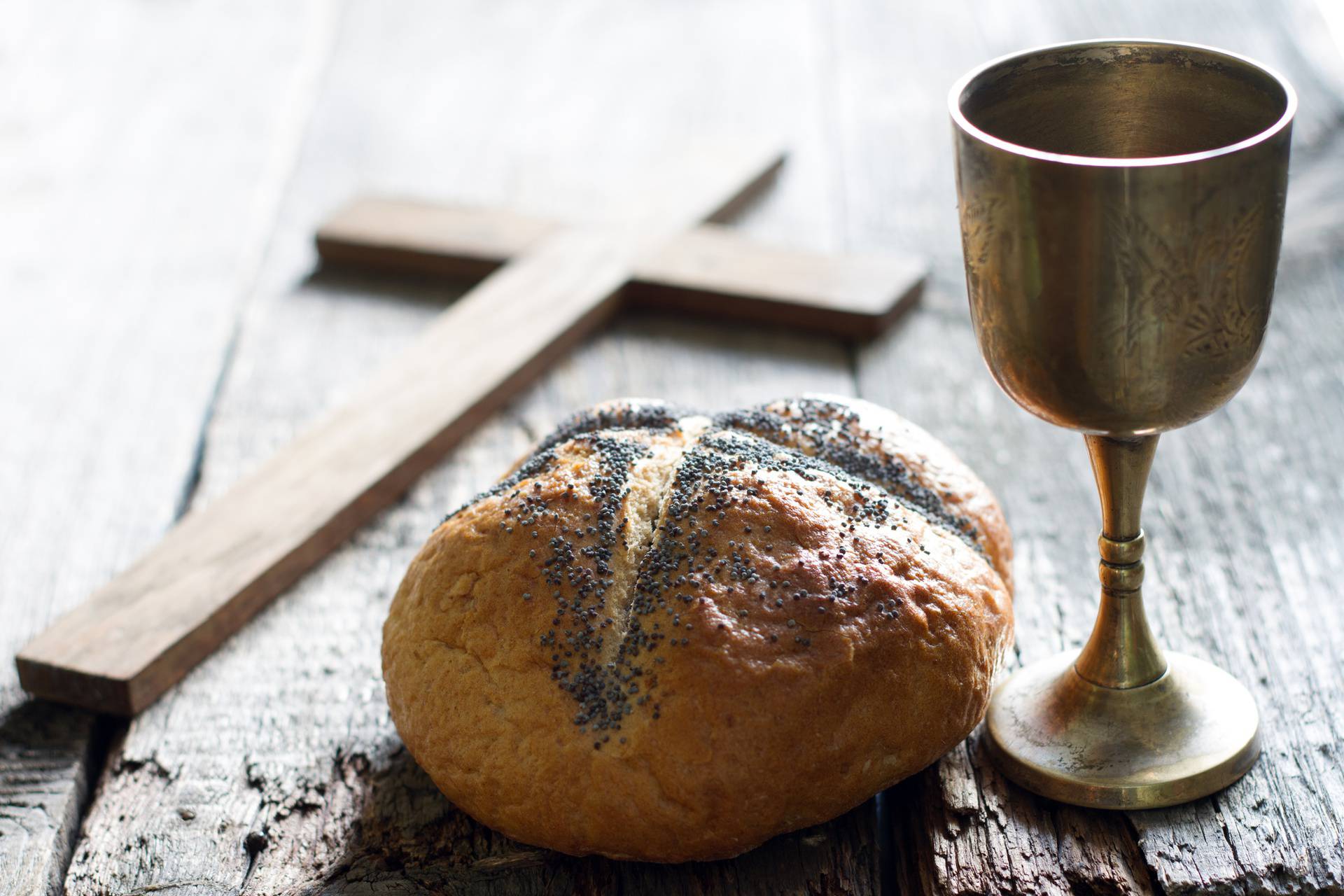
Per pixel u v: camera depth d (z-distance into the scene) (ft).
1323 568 2.17
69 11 4.12
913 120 3.27
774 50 3.69
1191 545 2.22
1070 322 1.80
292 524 2.28
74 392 2.59
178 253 2.91
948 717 1.88
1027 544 2.24
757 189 3.04
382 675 2.10
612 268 2.73
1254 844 1.88
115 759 2.05
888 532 1.90
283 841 1.96
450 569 1.92
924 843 1.91
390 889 1.91
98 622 2.16
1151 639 1.95
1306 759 1.95
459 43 3.85
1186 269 1.77
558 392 2.55
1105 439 1.88
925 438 2.05
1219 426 2.39
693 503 1.89
